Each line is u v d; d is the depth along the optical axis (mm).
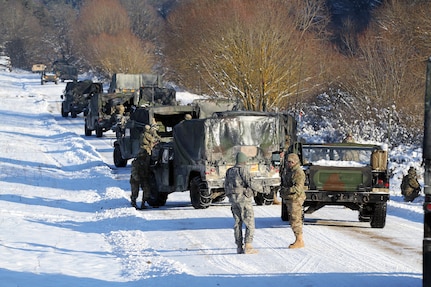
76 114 71625
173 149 24750
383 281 13203
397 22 59656
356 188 19344
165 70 100438
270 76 52000
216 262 15055
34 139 52344
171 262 14766
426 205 10930
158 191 24922
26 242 17422
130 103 52250
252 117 23859
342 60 60969
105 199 26516
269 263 14875
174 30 87812
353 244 17094
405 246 16859
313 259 15258
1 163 38281
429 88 11109
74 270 14266
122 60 112375
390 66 51531
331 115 53625
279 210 23594
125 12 161875
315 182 19469
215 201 24484
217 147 23453
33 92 105000
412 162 35719
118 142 37688
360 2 99875
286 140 29250
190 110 34531
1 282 12633
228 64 52344
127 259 15328
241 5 55781
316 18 87688
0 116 70688
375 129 47062
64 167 38219
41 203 25594
